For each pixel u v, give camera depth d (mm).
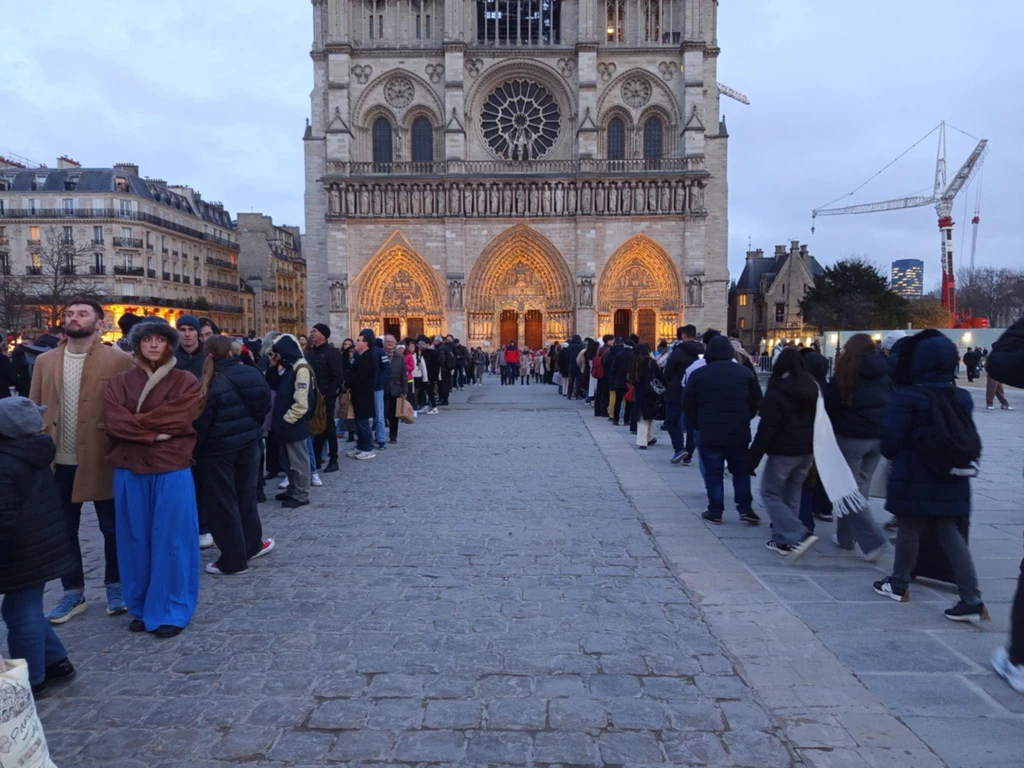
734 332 108312
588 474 16875
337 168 65062
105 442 8578
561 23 67000
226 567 9859
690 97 64875
